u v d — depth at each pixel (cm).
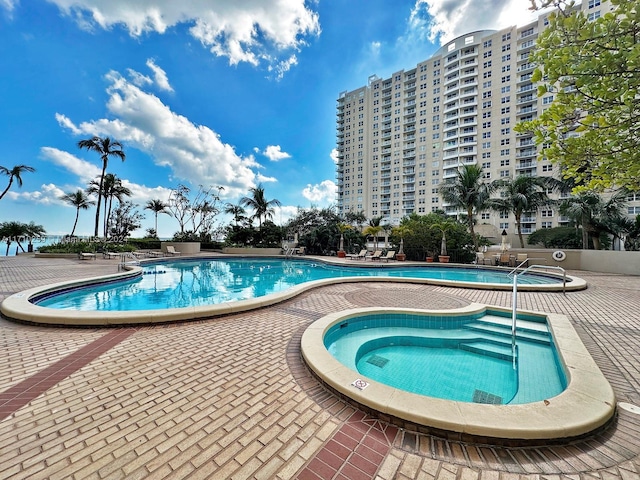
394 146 5641
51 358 328
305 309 573
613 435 198
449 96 4872
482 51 4453
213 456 177
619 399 245
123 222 2816
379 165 5900
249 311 548
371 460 176
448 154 4841
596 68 204
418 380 351
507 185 1889
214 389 262
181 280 1134
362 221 3341
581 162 256
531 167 3953
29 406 230
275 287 998
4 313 481
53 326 443
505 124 4206
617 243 1972
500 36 4266
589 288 812
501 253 1484
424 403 220
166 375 289
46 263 1377
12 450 180
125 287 973
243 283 1079
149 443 188
